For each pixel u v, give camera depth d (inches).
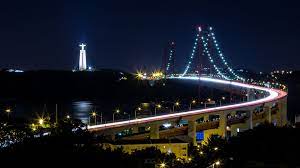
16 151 1868.8
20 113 7529.5
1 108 7578.7
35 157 1849.2
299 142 2618.1
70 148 1974.7
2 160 1809.8
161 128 6013.8
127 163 2100.1
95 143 2292.1
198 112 6432.1
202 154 3523.6
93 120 7165.4
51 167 1845.5
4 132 2765.7
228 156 2842.0
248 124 7308.1
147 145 4291.3
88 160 1946.4
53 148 1924.2
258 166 2442.2
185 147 4441.4
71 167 1881.2
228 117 7603.4
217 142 3656.5
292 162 2423.7
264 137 2709.2
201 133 6151.6
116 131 5002.5
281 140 2642.7
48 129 3041.3
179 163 3526.1
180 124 6254.9
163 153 3678.6
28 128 3275.1
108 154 2058.3
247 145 2672.2
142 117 5920.3
